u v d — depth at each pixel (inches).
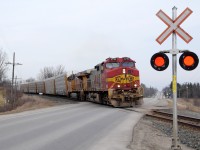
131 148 406.0
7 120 770.8
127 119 756.0
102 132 539.8
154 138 522.6
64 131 552.4
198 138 570.9
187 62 341.4
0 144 431.2
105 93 1251.8
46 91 2844.5
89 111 997.8
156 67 344.8
